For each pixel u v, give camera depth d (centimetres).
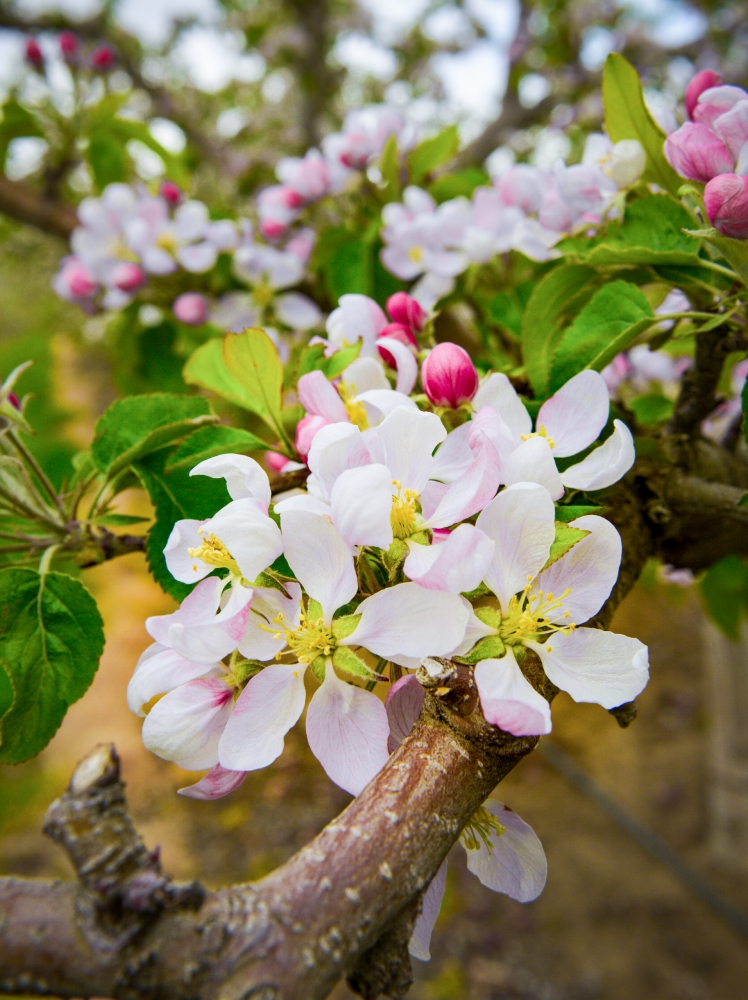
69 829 13
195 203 42
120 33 87
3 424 27
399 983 13
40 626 20
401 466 16
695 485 23
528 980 97
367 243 38
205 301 42
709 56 94
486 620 16
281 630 16
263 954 12
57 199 54
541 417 19
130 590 143
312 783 80
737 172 18
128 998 12
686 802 121
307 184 40
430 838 13
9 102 49
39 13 80
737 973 96
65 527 23
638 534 23
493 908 108
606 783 126
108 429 23
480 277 35
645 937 102
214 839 108
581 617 16
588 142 25
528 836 17
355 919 12
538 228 26
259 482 16
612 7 94
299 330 45
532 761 130
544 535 16
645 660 15
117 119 47
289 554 16
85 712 131
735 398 28
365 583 17
